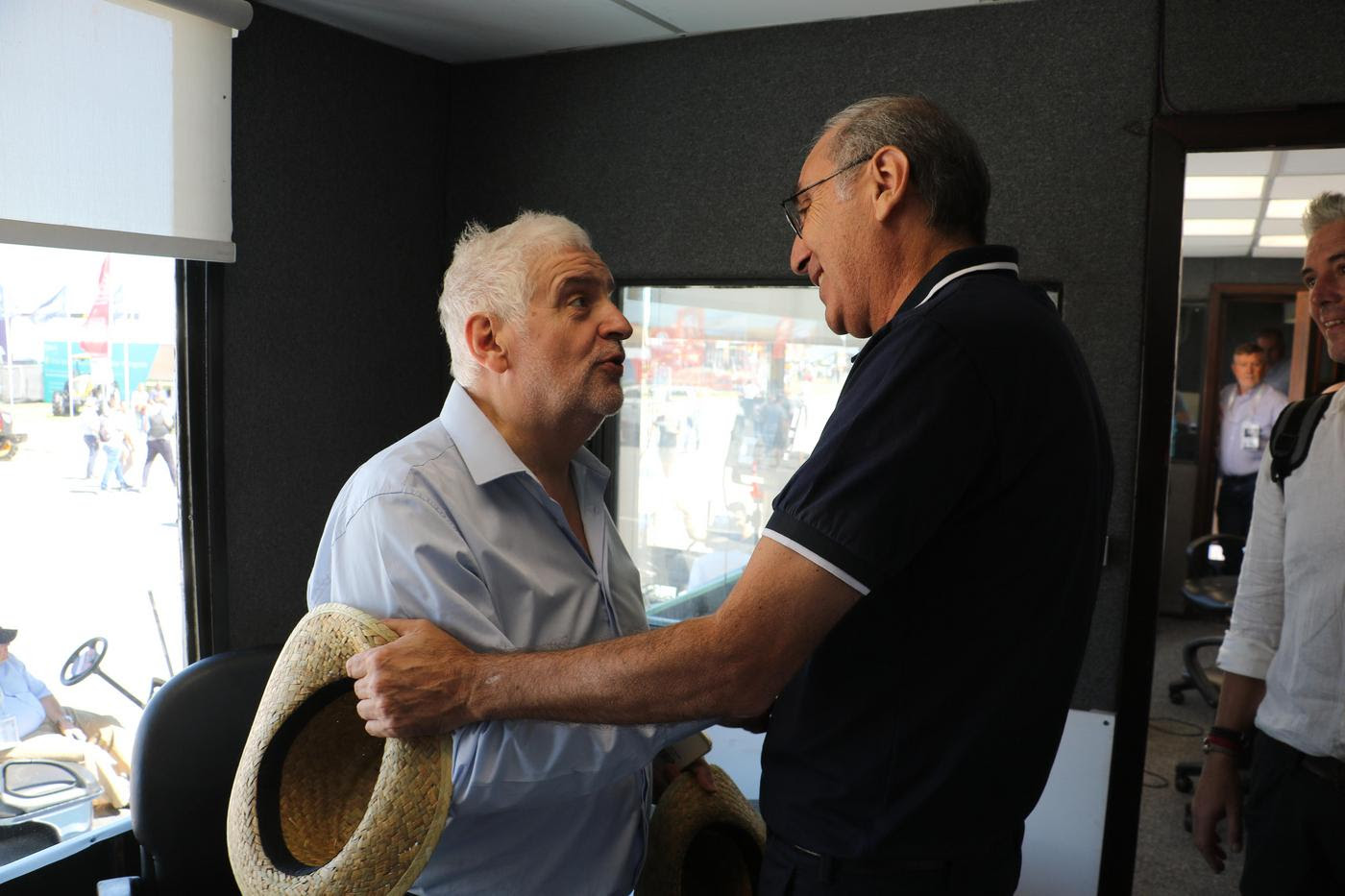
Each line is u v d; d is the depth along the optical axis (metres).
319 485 2.46
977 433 0.86
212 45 2.02
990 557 0.91
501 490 1.18
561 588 1.20
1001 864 1.01
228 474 2.22
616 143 2.59
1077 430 0.93
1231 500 4.55
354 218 2.50
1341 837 1.65
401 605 1.07
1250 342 4.49
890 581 0.94
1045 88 2.14
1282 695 1.72
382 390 2.63
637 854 1.29
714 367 2.58
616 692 0.90
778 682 0.88
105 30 1.83
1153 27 2.04
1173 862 2.70
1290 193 3.03
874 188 1.00
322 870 0.96
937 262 0.99
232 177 2.18
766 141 2.42
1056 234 2.16
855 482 0.84
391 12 2.28
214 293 2.15
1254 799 1.79
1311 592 1.67
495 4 2.23
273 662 1.73
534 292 1.16
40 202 1.76
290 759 1.10
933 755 0.94
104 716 2.02
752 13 2.28
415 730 0.96
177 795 1.57
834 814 0.99
